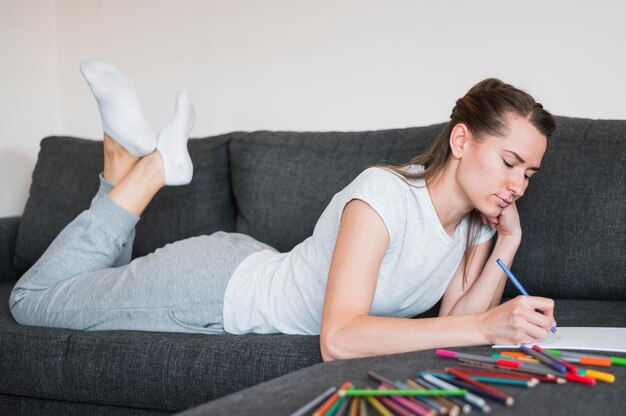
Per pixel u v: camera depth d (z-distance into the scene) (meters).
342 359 1.11
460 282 1.55
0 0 2.87
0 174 2.88
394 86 2.50
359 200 1.29
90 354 1.51
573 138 1.75
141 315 1.63
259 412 0.82
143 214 2.24
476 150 1.28
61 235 1.79
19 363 1.58
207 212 2.21
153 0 2.92
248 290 1.57
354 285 1.21
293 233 2.03
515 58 2.30
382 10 2.50
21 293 1.75
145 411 1.49
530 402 0.83
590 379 0.91
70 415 1.58
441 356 1.05
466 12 2.36
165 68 2.92
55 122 3.13
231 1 2.77
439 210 1.37
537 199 1.73
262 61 2.73
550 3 2.24
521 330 1.09
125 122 1.85
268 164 2.11
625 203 1.64
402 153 1.94
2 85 2.89
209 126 2.85
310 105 2.66
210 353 1.41
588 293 1.69
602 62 2.18
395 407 0.80
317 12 2.61
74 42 3.10
